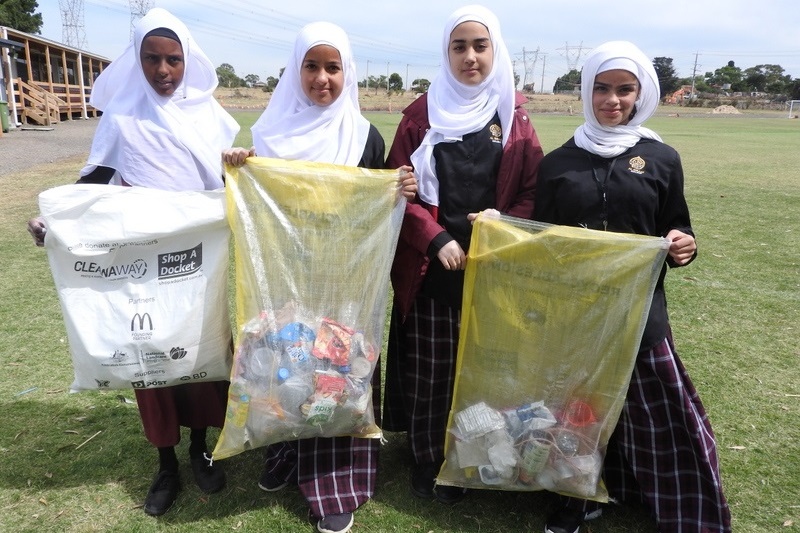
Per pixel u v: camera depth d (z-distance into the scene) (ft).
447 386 9.19
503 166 8.56
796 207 29.53
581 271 7.38
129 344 7.50
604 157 7.77
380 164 9.05
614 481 8.71
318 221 7.75
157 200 7.50
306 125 8.39
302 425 7.76
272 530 8.30
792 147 64.90
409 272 8.75
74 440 10.32
